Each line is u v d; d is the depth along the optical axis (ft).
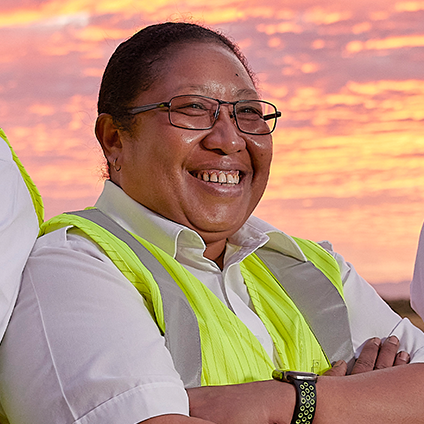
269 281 6.48
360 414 5.07
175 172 5.95
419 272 7.47
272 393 4.95
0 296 4.74
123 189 6.24
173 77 6.00
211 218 6.05
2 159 5.14
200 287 5.68
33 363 4.60
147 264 5.48
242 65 6.47
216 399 4.82
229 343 5.45
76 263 5.08
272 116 6.49
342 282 7.07
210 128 5.99
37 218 5.67
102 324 4.70
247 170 6.32
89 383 4.36
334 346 6.37
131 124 6.07
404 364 5.76
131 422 4.27
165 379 4.50
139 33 6.33
